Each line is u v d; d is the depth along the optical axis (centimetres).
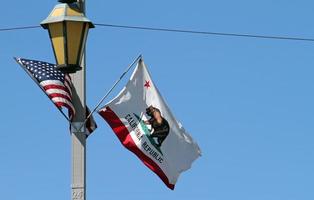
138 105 3847
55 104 3384
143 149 3828
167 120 3872
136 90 3853
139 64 3862
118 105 3816
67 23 3030
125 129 3812
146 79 3869
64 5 3080
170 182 3884
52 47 3075
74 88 3447
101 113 3797
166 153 3872
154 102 3859
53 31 3053
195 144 3956
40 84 3475
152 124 3844
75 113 3397
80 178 3303
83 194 3281
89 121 3503
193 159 3947
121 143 3816
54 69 3516
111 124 3803
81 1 3281
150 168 3847
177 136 3884
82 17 3058
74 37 3042
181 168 3900
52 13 3073
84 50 3250
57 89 3425
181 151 3909
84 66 3469
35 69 3512
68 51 3041
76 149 3331
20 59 3544
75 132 3356
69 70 3067
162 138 3856
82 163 3322
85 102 3434
